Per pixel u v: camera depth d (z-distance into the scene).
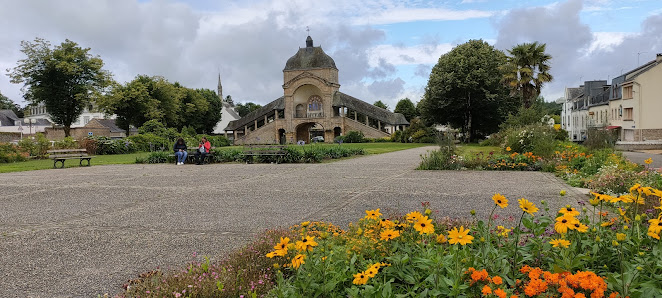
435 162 16.86
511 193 10.23
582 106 68.75
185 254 5.73
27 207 9.62
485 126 55.12
